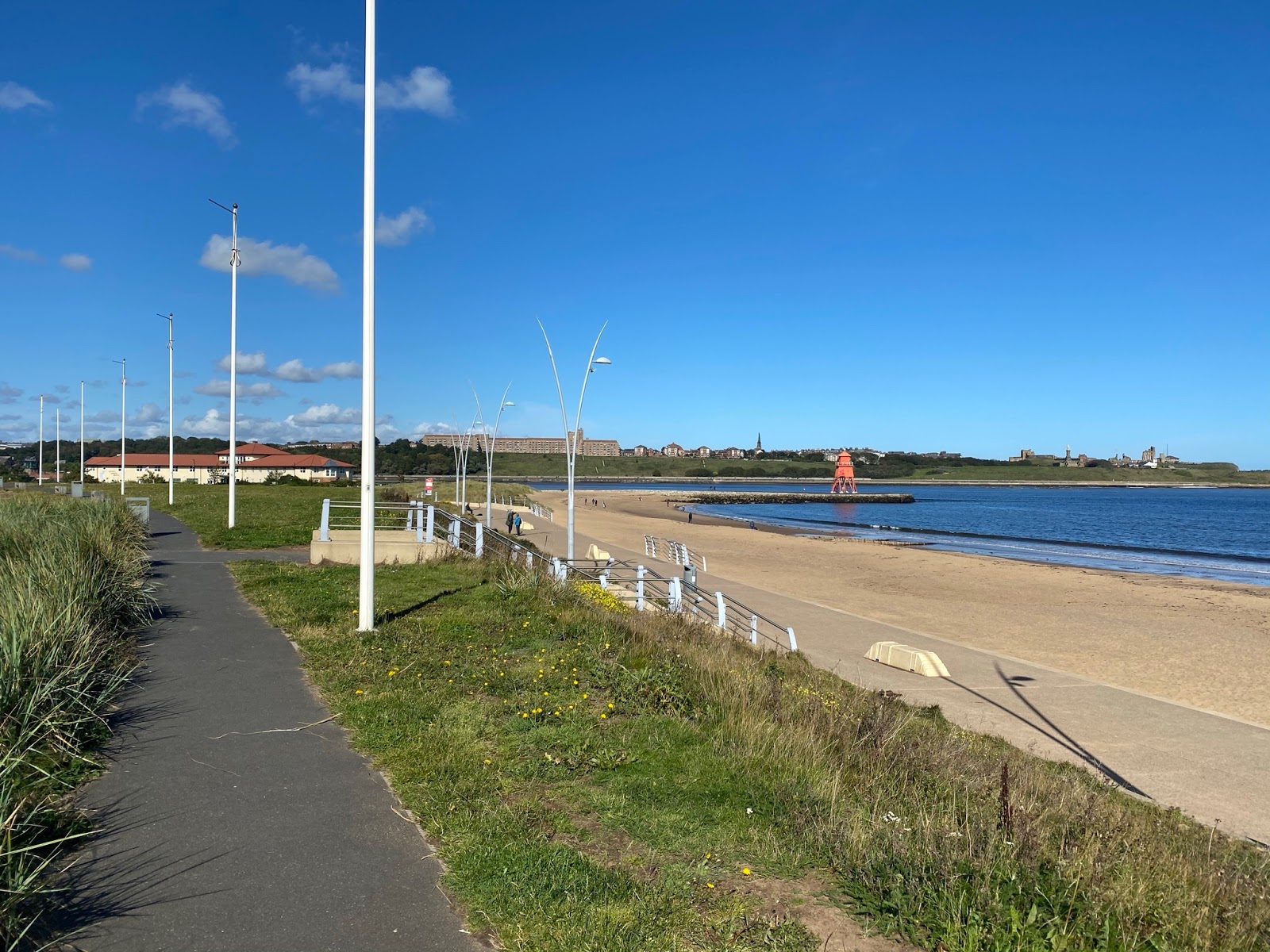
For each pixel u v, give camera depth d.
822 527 78.00
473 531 24.22
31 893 3.73
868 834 4.71
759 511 113.56
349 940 3.59
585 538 47.41
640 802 5.17
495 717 6.77
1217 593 30.31
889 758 6.88
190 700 7.12
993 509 120.50
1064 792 6.76
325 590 13.11
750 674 9.77
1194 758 10.57
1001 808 5.11
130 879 4.05
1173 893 4.43
